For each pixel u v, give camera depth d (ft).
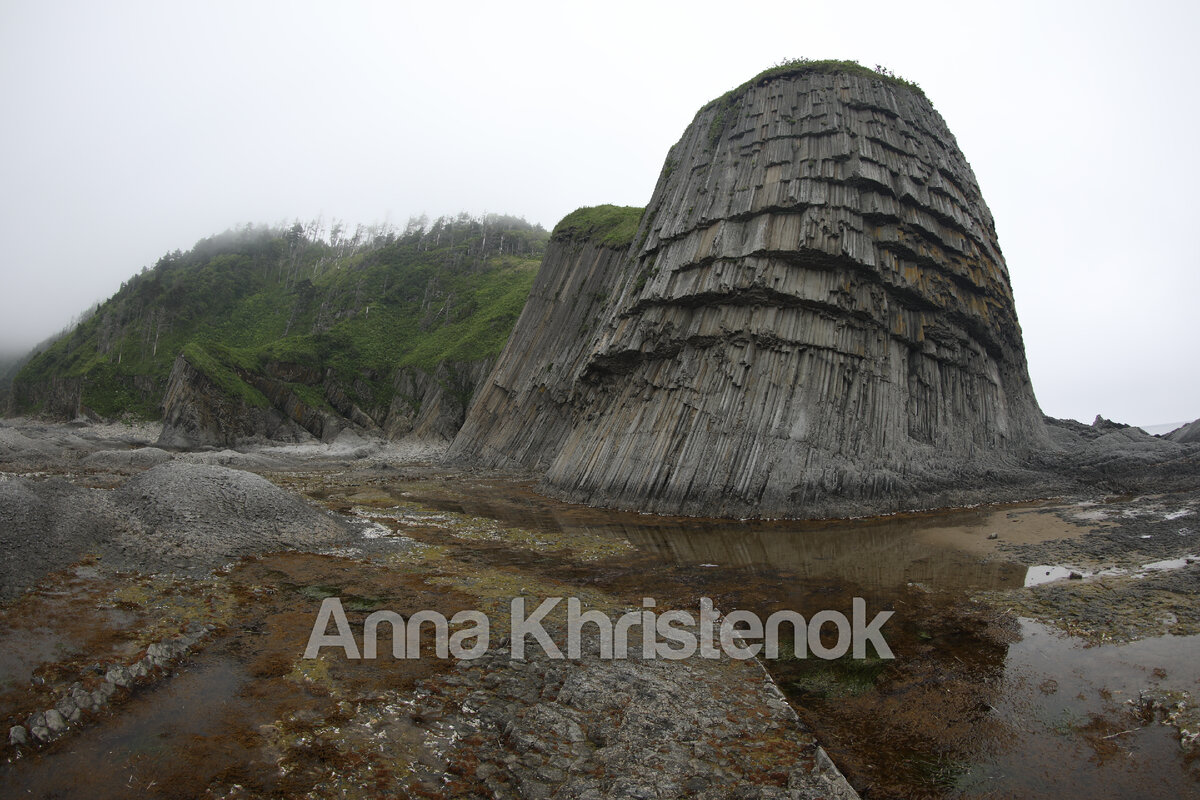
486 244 467.52
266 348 285.64
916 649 44.70
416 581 60.08
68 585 50.65
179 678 37.42
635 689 38.09
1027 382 149.38
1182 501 91.09
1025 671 40.37
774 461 103.96
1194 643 41.70
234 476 78.74
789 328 112.78
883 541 80.69
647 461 116.06
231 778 28.12
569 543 82.02
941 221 126.62
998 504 106.11
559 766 30.04
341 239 580.71
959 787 29.43
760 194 121.29
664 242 135.33
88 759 29.19
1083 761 30.91
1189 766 29.86
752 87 136.46
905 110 131.34
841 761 31.81
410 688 37.11
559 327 191.62
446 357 272.51
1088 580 57.77
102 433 261.65
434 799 27.45
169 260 472.44
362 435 257.96
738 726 34.58
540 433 179.52
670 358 126.62
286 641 43.47
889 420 110.83
